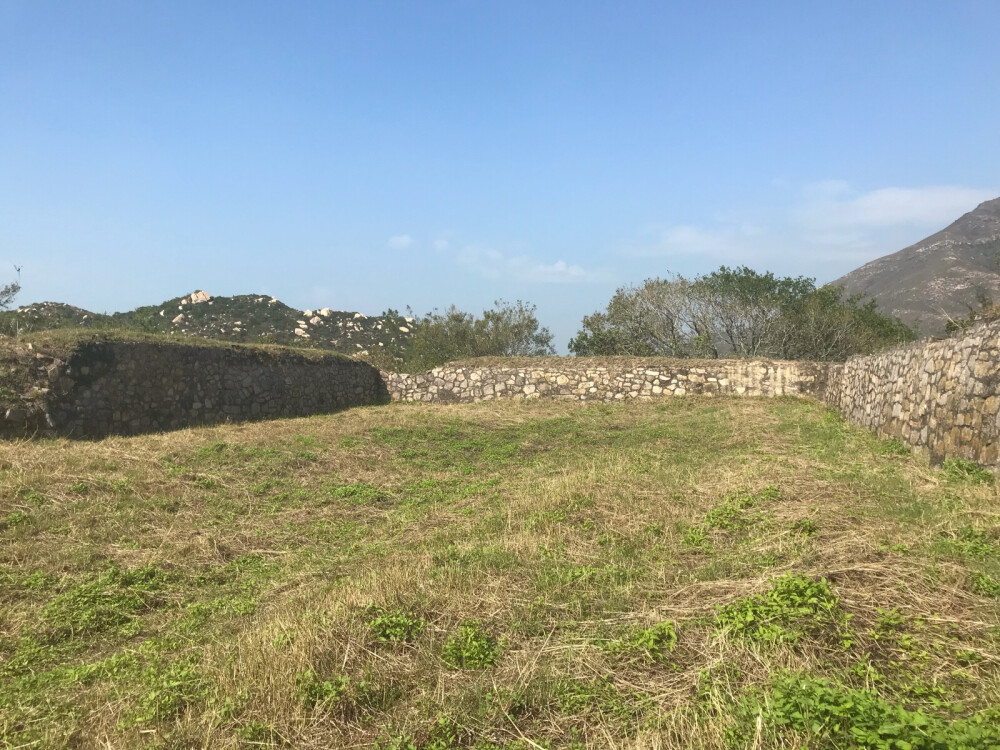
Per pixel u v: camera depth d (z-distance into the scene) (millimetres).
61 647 5199
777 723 3084
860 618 4102
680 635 4199
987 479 7223
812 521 6086
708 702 3396
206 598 6254
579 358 22953
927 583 4504
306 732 3516
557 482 9117
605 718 3471
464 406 20203
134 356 14094
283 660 4074
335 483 10492
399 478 11102
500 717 3531
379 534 7965
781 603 4262
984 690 3285
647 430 15172
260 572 6910
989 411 7555
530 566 5719
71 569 6582
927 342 10312
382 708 3730
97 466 9641
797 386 20734
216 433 13414
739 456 10391
